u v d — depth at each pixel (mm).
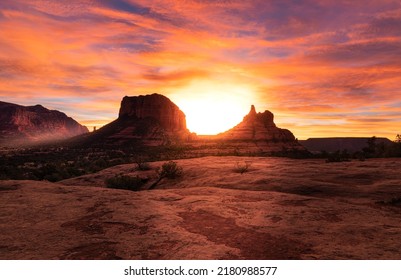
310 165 21391
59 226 6801
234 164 25062
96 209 8312
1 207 8414
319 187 13023
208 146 127438
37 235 6199
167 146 136000
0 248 5512
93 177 26750
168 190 11633
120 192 10867
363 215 7961
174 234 6250
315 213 7988
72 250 5430
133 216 7613
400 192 11406
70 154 136000
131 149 146500
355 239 6012
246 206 8727
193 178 20812
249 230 6551
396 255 5172
